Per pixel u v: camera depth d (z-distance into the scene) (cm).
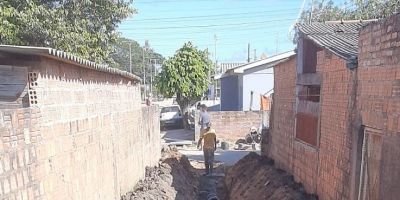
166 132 2755
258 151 1919
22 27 1057
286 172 1020
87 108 654
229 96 2920
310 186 797
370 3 1655
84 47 1235
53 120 510
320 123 736
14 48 442
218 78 2894
